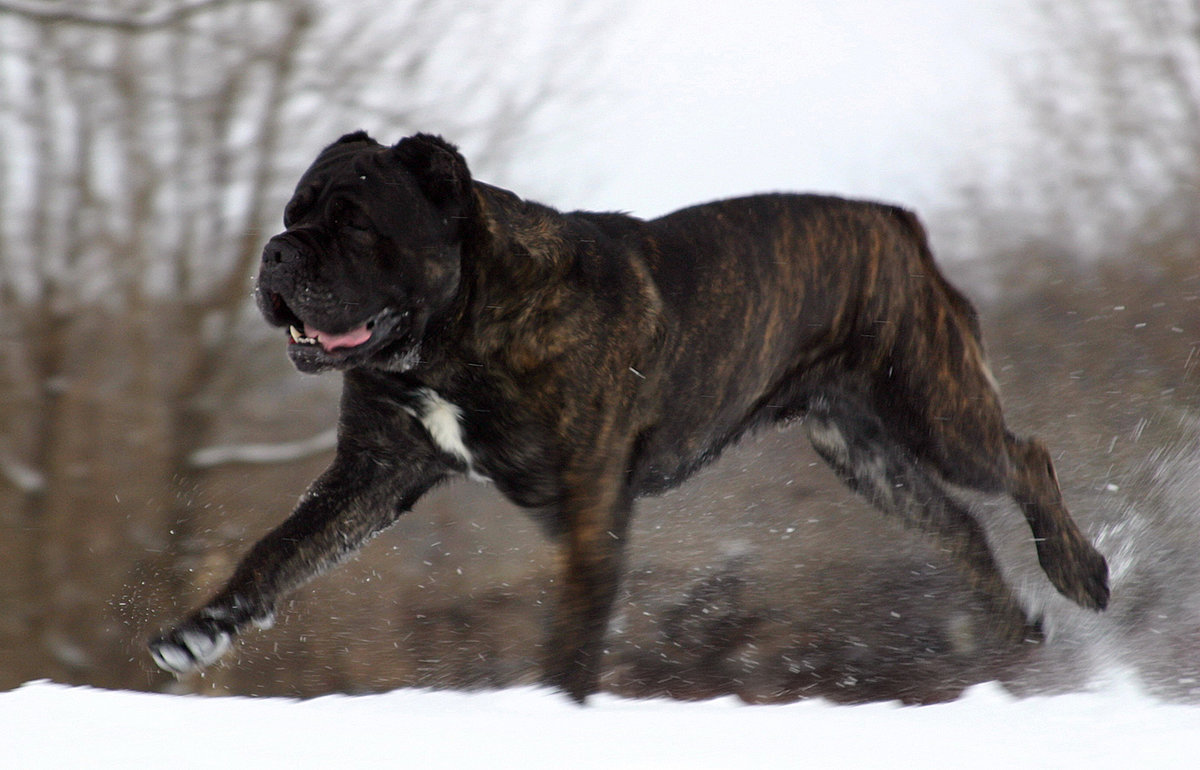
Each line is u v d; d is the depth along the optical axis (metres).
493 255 7.02
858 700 9.90
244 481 17.86
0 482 17.64
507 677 13.83
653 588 11.91
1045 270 21.39
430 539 15.41
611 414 7.24
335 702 5.97
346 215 6.68
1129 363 15.55
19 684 16.88
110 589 17.19
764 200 8.36
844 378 8.77
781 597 11.45
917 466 9.09
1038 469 9.18
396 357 7.01
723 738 4.67
